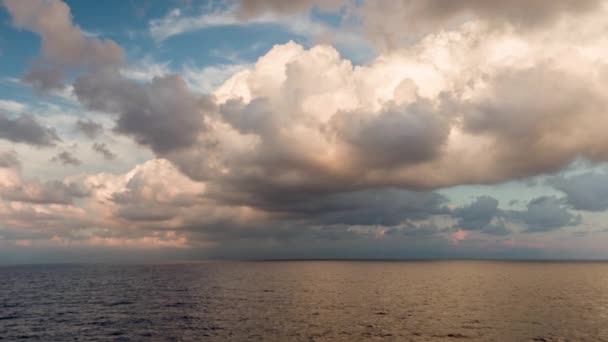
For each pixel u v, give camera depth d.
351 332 42.50
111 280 123.75
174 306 62.75
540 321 48.19
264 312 55.91
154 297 75.94
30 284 108.62
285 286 100.00
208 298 73.75
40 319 51.31
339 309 58.41
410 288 92.38
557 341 38.69
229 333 42.31
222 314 54.28
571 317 50.88
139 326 46.25
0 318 52.28
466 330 43.34
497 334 41.53
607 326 45.28
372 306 61.66
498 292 82.19
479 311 55.94
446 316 51.84
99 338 40.53
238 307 61.19
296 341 38.75
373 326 45.56
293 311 56.59
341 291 86.00
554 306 60.78
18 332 43.53
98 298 74.56
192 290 89.94
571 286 96.31
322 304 64.31
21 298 75.19
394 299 70.75
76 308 61.09
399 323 47.22
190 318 51.22
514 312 54.88
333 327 45.03
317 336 40.75
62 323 48.44
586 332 42.38
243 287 97.44
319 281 117.50
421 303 64.94
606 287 93.38
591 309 57.53
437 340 39.12
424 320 49.06
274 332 42.69
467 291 84.56
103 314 54.94
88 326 46.44
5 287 99.19
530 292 81.94
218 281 118.56
